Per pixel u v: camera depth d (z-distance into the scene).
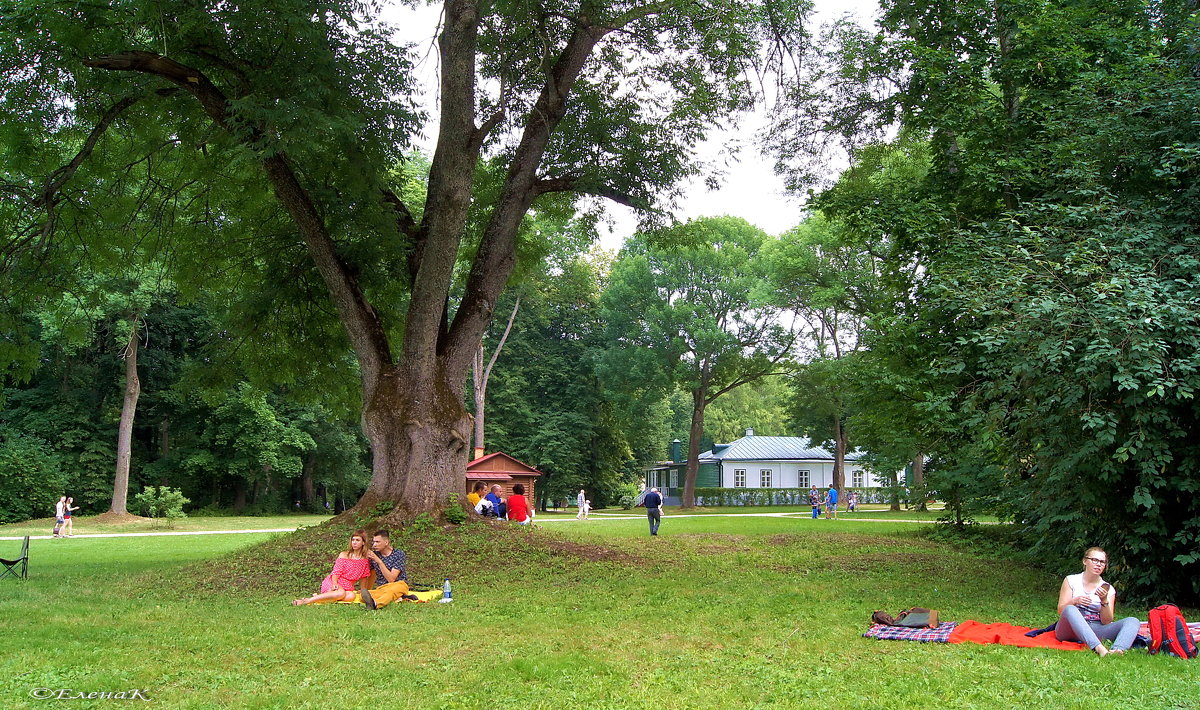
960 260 10.76
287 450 45.75
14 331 15.57
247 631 8.17
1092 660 6.66
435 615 9.19
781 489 62.53
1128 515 10.28
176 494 34.00
